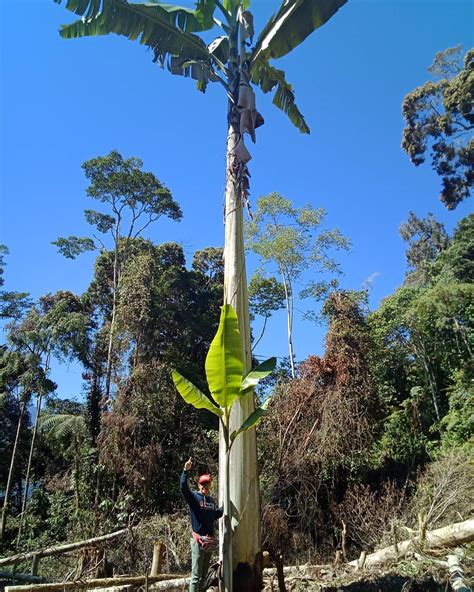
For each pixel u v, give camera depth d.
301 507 10.30
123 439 12.91
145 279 16.62
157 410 13.64
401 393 17.25
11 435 20.23
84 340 17.14
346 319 13.10
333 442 11.02
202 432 13.98
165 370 14.61
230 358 4.54
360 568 7.03
